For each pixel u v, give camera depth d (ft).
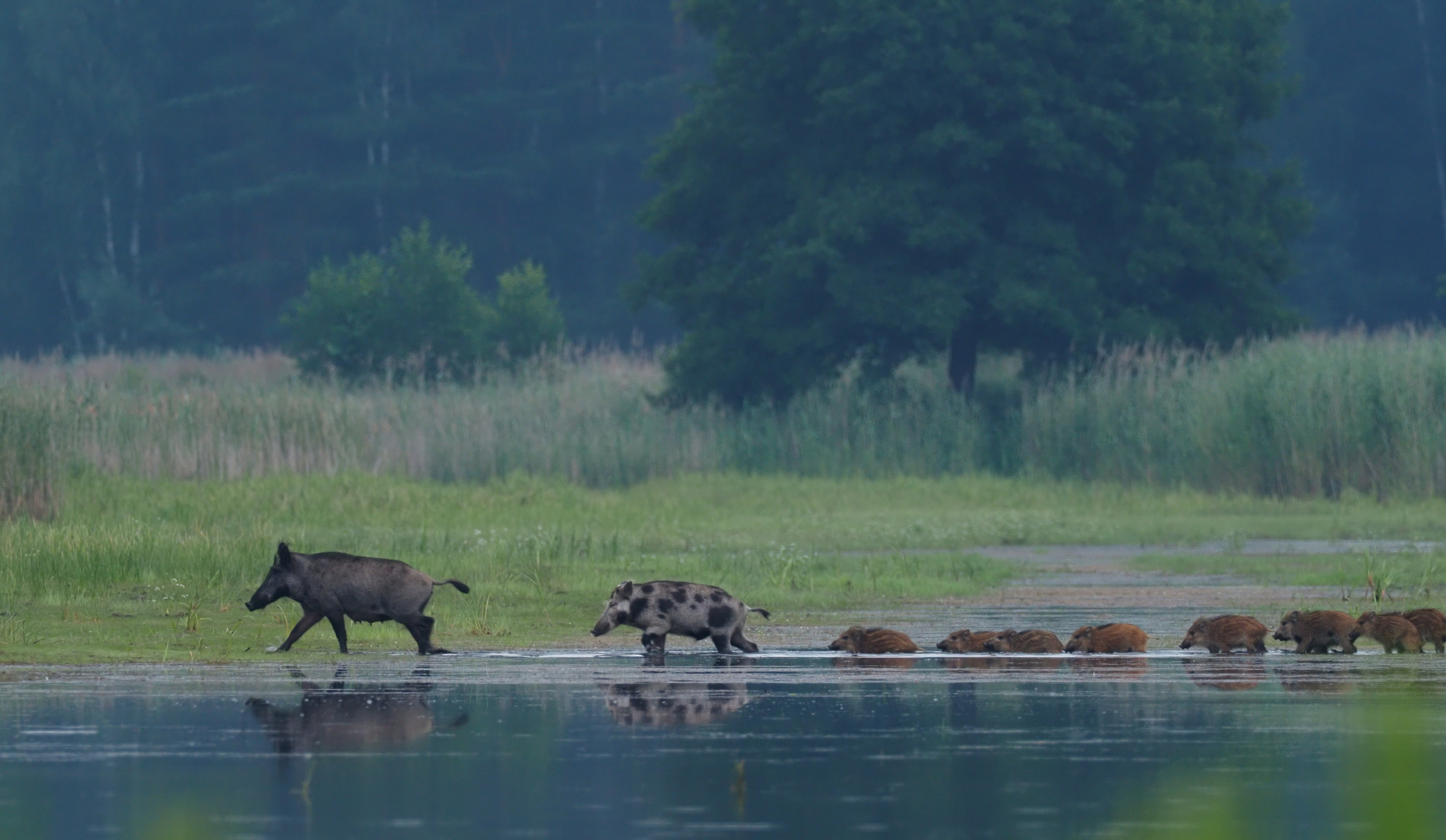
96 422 98.32
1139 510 102.01
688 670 40.96
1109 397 120.78
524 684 37.91
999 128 135.64
